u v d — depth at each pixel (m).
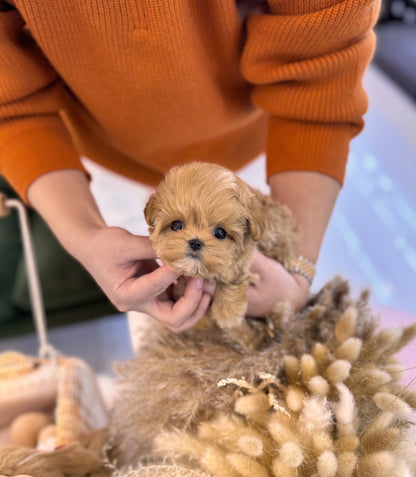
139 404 0.78
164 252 0.59
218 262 0.58
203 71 0.94
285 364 0.74
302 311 0.85
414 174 2.64
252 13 0.97
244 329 0.79
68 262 1.99
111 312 2.07
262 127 1.22
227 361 0.76
